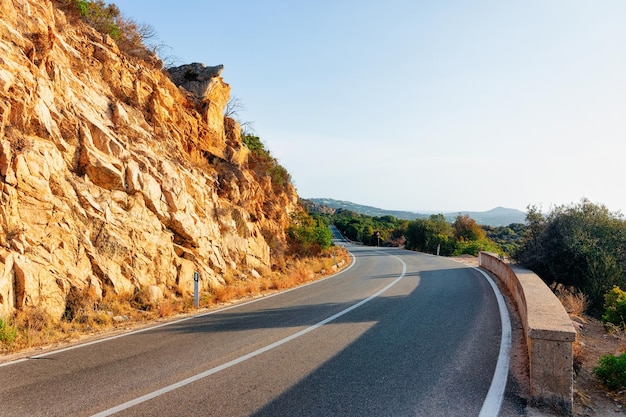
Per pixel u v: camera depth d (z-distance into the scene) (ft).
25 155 30.35
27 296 26.91
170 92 58.75
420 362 19.67
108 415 14.06
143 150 45.19
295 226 88.58
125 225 38.11
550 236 44.27
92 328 28.04
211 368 19.06
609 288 38.34
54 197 32.27
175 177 47.42
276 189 89.40
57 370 18.94
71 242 32.24
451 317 29.66
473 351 21.36
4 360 20.68
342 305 35.68
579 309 33.19
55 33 41.55
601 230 42.73
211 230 52.49
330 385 16.80
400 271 67.00
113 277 34.55
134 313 32.73
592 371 18.48
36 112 33.55
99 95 45.06
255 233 64.85
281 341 23.75
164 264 40.86
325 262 81.20
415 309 32.89
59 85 38.06
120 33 56.13
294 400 15.31
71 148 36.86
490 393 15.93
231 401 15.25
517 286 33.32
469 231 153.99
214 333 26.21
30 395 15.85
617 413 14.80
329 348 22.20
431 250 141.69
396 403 15.01
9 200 28.32
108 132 41.50
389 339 23.90
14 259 26.91
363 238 225.56
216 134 67.41
